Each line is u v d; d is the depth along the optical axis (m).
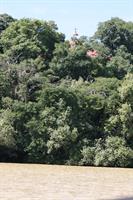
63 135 70.94
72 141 72.12
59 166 66.19
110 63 94.00
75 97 75.25
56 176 49.97
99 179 48.28
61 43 92.62
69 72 87.81
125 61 96.56
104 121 75.00
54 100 74.25
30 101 76.00
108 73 91.75
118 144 72.00
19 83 77.56
